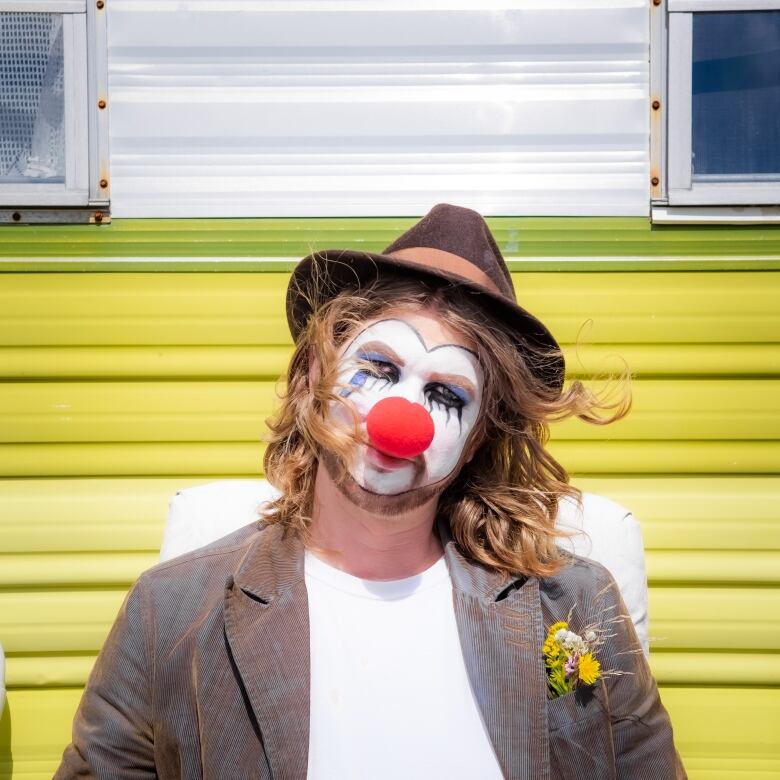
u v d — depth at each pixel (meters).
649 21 2.26
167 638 1.53
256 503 2.03
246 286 2.29
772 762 2.23
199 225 2.27
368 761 1.40
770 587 2.26
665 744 1.61
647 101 2.27
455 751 1.43
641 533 2.08
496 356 1.62
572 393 1.72
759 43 2.27
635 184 2.28
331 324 1.58
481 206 2.28
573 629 1.60
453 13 2.26
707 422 2.29
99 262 2.27
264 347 2.29
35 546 2.25
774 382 2.29
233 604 1.51
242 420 2.29
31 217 2.27
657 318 2.29
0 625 2.24
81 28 2.24
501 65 2.26
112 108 2.25
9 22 2.24
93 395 2.27
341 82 2.26
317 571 1.57
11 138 2.25
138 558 2.26
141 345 2.28
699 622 2.25
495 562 1.63
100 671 1.58
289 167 2.27
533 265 2.29
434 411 1.56
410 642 1.51
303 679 1.44
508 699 1.47
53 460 2.27
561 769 1.50
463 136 2.27
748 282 2.29
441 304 1.60
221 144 2.27
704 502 2.28
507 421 1.76
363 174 2.27
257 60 2.26
